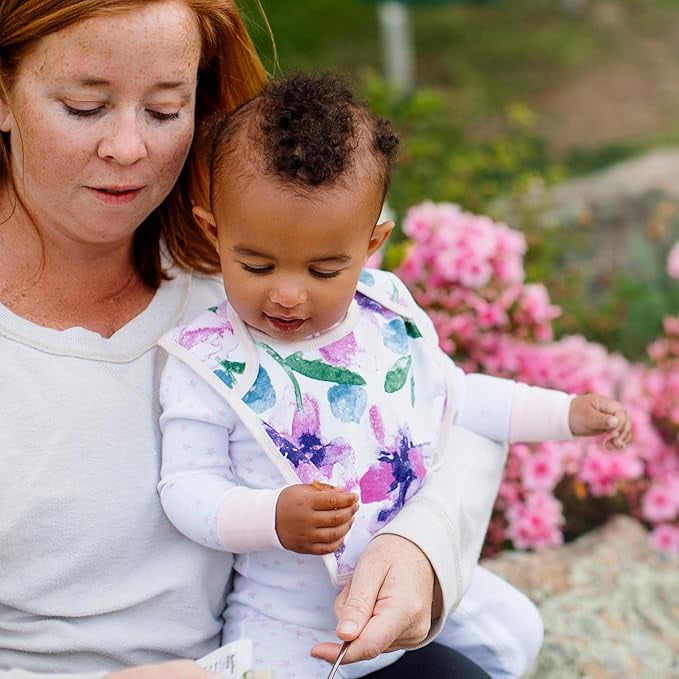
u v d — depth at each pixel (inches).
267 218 68.9
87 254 72.7
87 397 70.7
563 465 131.3
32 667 70.2
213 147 72.3
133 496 71.8
